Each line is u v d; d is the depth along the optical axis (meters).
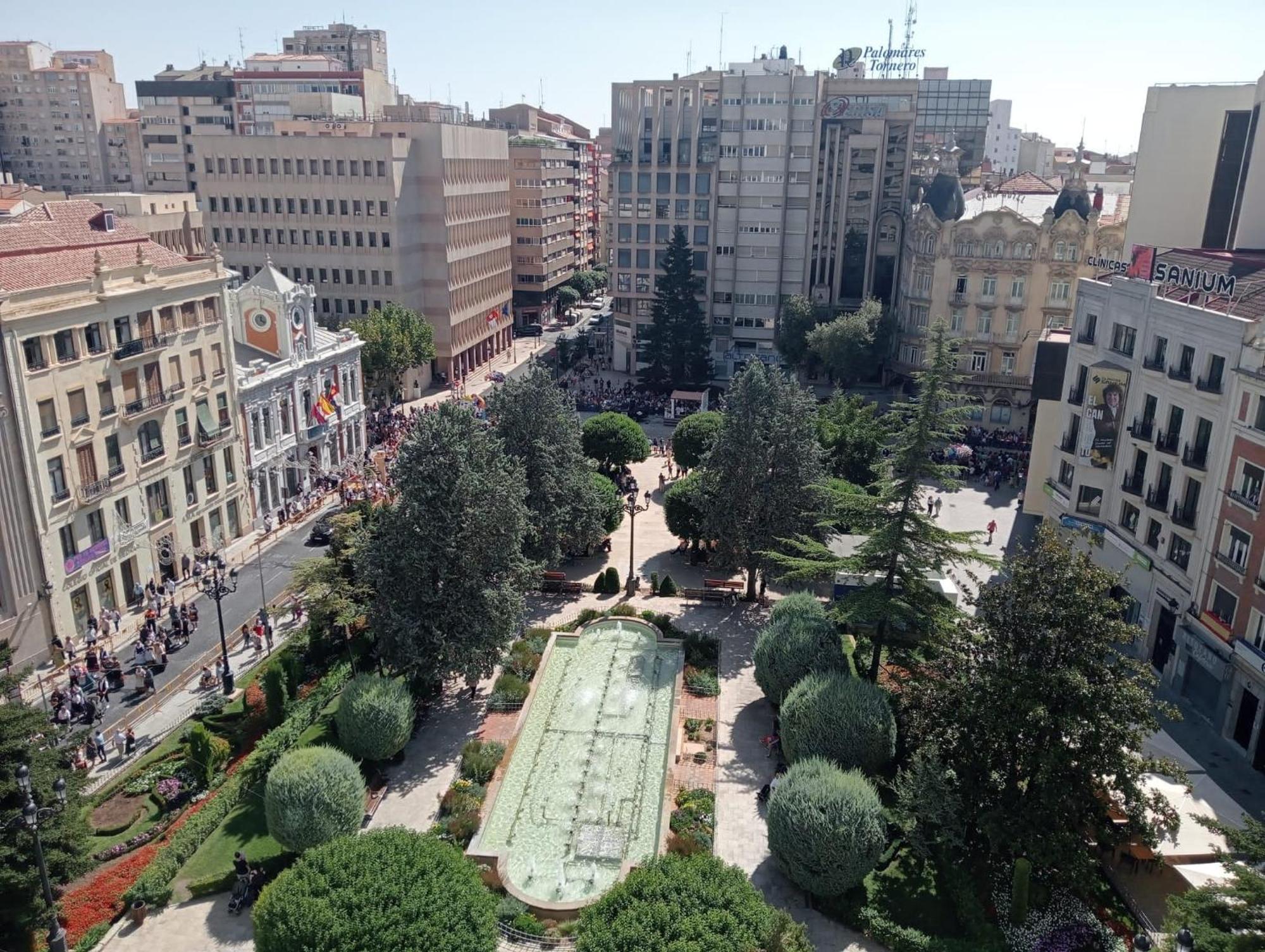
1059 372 63.78
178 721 44.22
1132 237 65.88
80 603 52.84
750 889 26.64
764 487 54.50
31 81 191.25
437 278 116.50
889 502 41.25
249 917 31.94
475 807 36.88
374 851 27.42
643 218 122.62
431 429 42.78
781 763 40.66
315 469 76.69
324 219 109.12
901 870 33.44
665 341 112.06
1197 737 43.06
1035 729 30.00
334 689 44.53
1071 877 29.61
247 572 61.91
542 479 55.81
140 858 34.44
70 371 51.25
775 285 120.62
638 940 24.52
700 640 51.59
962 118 176.50
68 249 54.66
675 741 41.53
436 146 112.31
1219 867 30.16
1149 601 50.03
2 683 32.12
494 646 43.88
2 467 47.31
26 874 28.91
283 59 167.00
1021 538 67.75
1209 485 44.75
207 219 111.62
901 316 108.31
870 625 50.22
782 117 114.62
